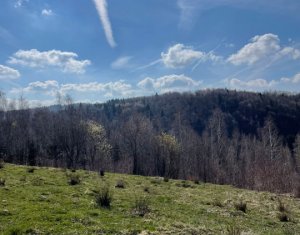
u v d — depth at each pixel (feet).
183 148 337.31
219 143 339.57
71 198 73.92
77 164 305.32
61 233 48.52
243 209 83.71
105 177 122.21
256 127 572.92
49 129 325.21
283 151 337.52
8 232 46.98
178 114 535.19
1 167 114.42
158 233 52.90
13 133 309.01
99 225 54.39
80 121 323.37
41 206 62.18
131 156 335.06
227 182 270.46
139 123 336.08
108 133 396.57
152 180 127.85
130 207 70.85
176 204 82.79
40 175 105.09
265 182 198.39
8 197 68.13
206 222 66.28
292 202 103.86
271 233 63.21
